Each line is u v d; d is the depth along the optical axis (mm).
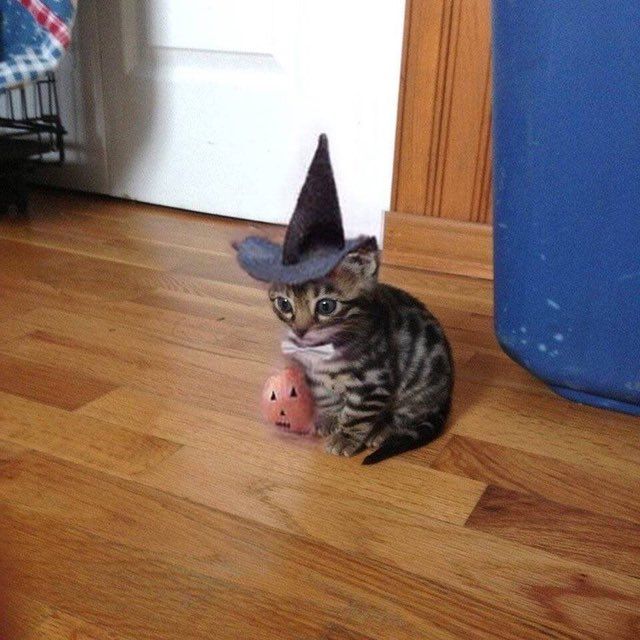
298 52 1840
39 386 1135
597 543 835
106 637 671
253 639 678
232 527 833
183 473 930
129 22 2033
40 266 1667
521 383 1225
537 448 1027
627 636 704
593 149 966
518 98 1026
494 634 698
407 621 708
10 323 1360
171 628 686
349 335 962
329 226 890
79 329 1349
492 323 1465
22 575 743
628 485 950
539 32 967
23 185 2047
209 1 1907
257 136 1971
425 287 1649
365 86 1781
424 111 1668
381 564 784
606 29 911
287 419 1013
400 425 1057
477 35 1571
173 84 2027
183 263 1726
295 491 904
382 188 1839
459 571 779
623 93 924
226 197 2076
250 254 919
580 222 1007
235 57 1938
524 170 1045
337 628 695
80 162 2256
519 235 1083
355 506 880
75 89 2164
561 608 735
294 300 940
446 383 1065
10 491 878
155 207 2182
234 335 1351
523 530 851
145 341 1312
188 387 1152
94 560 769
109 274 1638
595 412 1136
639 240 976
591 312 1044
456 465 976
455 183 1696
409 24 1622
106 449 976
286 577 758
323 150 853
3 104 2225
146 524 831
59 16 1712
